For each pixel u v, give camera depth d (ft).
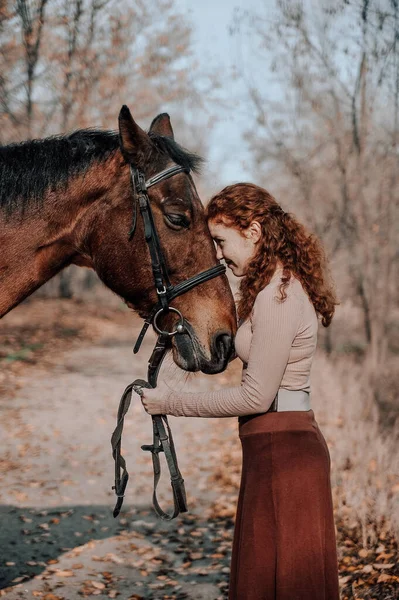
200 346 7.86
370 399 22.75
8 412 26.04
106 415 26.35
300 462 6.64
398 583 10.05
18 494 16.14
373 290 27.76
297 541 6.60
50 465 19.10
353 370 28.30
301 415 6.77
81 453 20.62
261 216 6.98
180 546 13.16
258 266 6.90
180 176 7.91
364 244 27.35
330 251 29.48
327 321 7.29
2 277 8.16
